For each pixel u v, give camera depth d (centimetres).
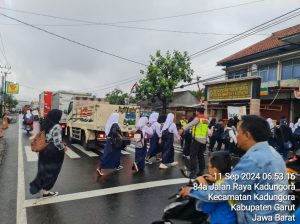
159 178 850
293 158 586
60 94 2220
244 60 2356
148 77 2925
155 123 1127
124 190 722
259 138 258
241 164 256
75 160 1132
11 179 809
